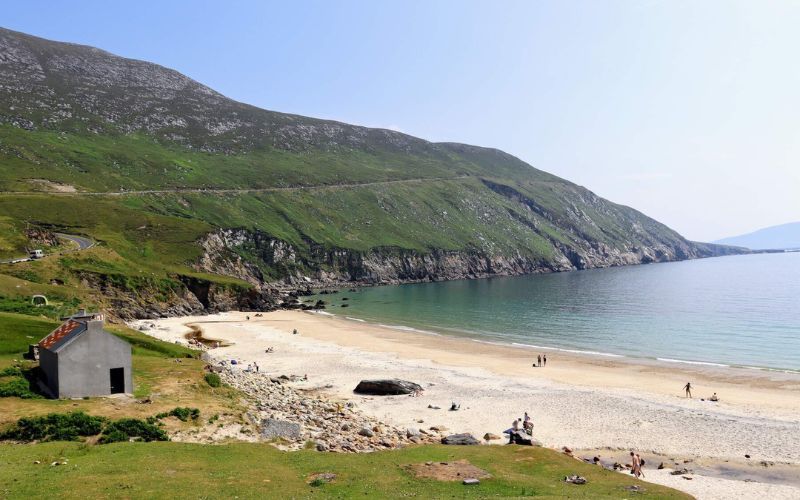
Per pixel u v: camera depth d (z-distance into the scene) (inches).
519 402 2367.1
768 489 1441.9
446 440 1712.6
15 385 1656.0
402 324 5036.9
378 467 1311.5
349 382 2726.4
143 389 1790.1
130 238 6363.2
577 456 1743.4
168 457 1264.8
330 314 5743.1
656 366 3169.3
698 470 1633.9
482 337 4318.4
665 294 7194.9
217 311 5516.7
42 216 6200.8
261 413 1763.0
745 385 2689.5
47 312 3144.7
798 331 4276.6
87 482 1051.9
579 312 5684.1
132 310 4574.3
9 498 959.6
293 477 1182.3
